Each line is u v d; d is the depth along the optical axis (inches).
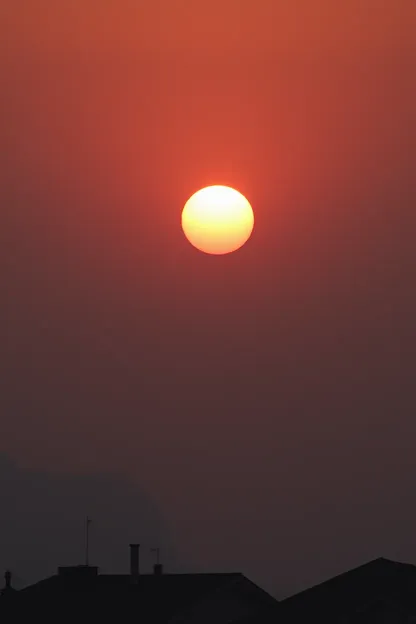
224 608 4503.0
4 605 4581.7
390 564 3592.5
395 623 3260.3
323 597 3528.5
